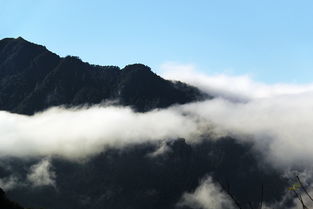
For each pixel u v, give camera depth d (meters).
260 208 7.25
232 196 7.64
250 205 7.46
